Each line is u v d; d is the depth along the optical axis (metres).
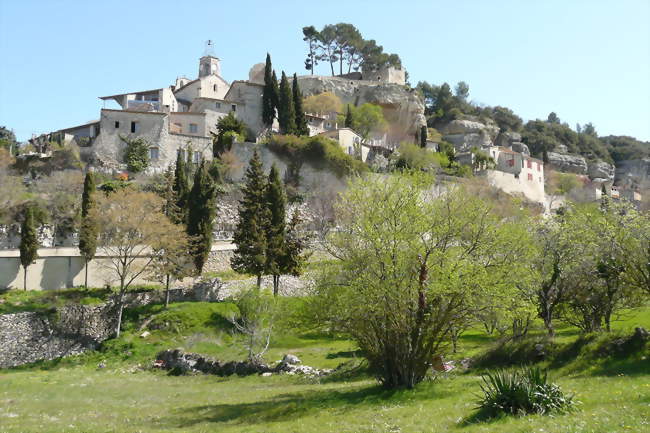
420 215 25.94
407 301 24.78
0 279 59.09
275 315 44.06
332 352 45.25
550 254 34.78
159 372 44.94
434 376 28.55
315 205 85.69
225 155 85.94
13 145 93.94
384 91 139.50
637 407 16.58
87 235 59.28
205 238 63.12
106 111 86.06
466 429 16.59
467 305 25.14
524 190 125.06
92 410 27.98
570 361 27.23
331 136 102.25
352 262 25.70
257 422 22.61
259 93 104.06
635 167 195.88
